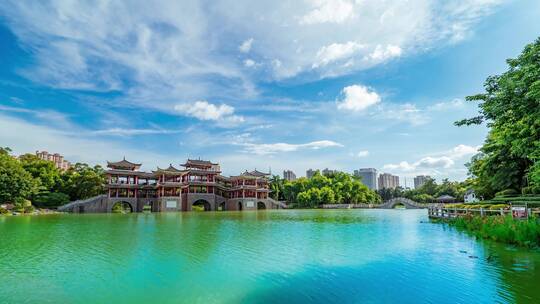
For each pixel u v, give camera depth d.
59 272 12.88
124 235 23.25
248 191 83.88
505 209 24.80
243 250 17.27
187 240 20.69
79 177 72.00
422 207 80.06
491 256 15.12
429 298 9.95
